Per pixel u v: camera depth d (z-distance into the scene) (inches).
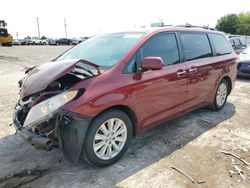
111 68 130.0
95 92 118.7
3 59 621.9
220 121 195.5
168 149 149.9
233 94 283.3
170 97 158.2
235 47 575.2
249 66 364.5
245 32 2613.2
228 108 229.3
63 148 118.4
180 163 135.0
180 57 165.9
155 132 172.9
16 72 424.8
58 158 138.4
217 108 217.3
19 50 1024.2
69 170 128.0
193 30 184.4
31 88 120.3
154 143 157.0
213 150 149.5
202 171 128.1
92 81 121.1
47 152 144.3
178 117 179.6
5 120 190.1
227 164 134.6
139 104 137.9
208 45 196.5
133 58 137.1
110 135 129.3
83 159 129.1
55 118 114.9
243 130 179.2
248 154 145.6
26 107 127.3
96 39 168.9
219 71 203.2
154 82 143.9
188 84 170.2
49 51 1020.5
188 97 174.4
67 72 120.5
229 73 217.5
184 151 147.9
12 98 249.6
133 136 145.0
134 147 151.6
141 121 142.9
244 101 254.2
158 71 147.8
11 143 154.9
